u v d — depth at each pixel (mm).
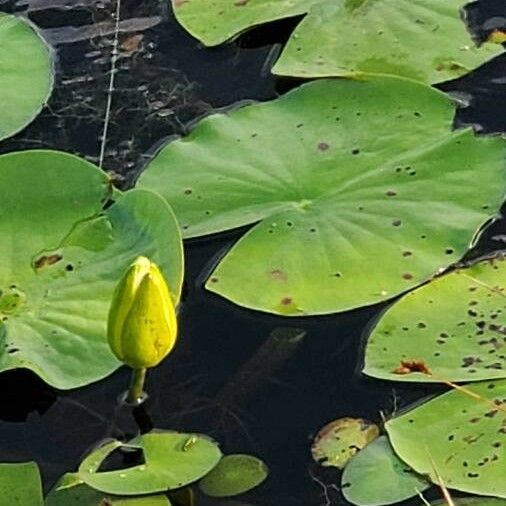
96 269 1486
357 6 1649
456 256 1486
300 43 1631
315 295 1474
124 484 1401
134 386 1453
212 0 1676
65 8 1698
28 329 1460
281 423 1444
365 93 1586
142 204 1502
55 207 1515
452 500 1382
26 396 1465
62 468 1432
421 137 1556
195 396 1462
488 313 1458
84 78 1653
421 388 1444
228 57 1655
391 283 1476
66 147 1606
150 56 1664
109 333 1421
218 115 1584
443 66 1611
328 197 1525
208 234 1516
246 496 1409
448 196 1519
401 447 1406
